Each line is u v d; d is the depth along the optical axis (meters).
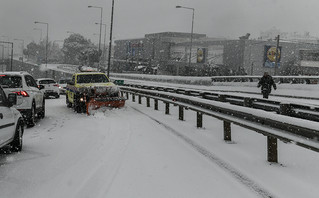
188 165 6.61
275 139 6.71
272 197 4.95
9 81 11.83
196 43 75.44
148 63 84.88
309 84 25.30
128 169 6.29
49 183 5.50
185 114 15.02
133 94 22.50
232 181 5.67
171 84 47.31
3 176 5.89
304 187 5.29
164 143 8.62
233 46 67.44
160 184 5.50
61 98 29.05
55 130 10.93
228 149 7.88
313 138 5.48
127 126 11.39
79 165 6.56
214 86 39.47
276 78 28.58
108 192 5.09
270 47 66.38
